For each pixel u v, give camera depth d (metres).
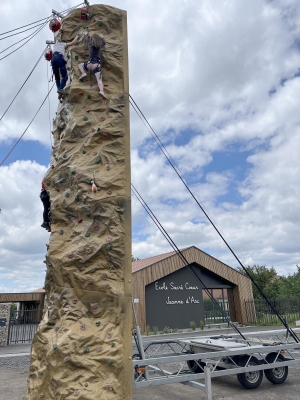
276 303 30.47
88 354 5.75
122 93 7.57
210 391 6.84
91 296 6.23
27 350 16.95
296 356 9.48
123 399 5.61
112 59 7.71
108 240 6.47
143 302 24.89
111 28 8.04
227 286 29.92
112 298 6.19
